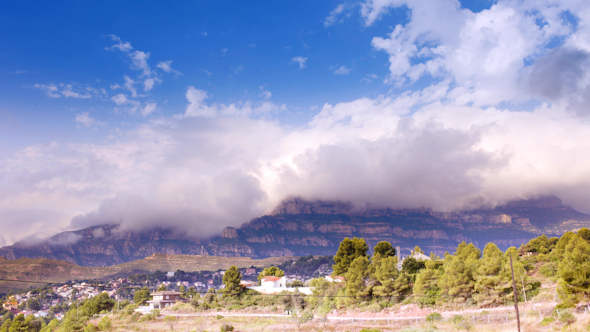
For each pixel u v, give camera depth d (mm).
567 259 71562
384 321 84500
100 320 124812
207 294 145375
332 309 105875
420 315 84688
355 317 93625
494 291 82688
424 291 94938
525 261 114125
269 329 88500
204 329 97500
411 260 126312
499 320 70938
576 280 67000
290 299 119438
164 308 143500
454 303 86438
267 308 120500
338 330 80938
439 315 80375
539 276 96375
